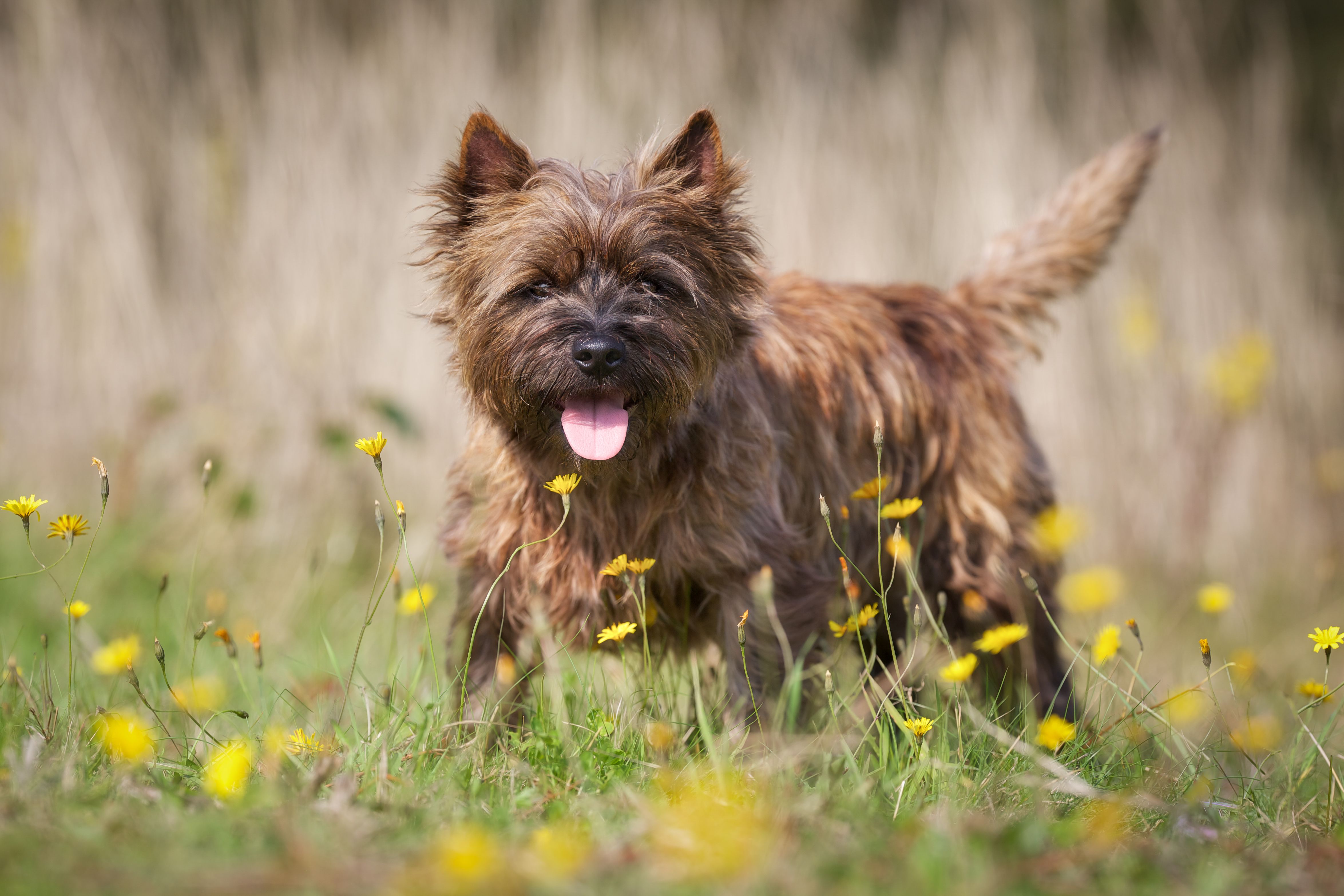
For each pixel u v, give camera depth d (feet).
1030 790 14.10
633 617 18.12
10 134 37.17
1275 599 36.94
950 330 22.29
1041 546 22.20
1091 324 38.17
